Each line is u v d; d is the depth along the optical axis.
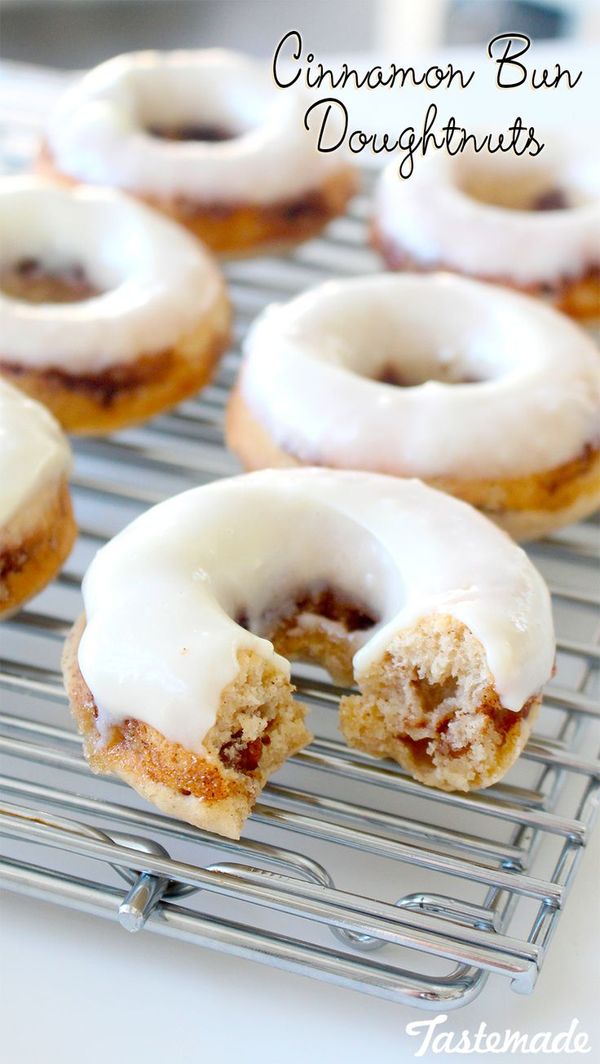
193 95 0.56
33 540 0.41
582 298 0.50
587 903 0.38
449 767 0.38
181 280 0.48
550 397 0.44
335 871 0.38
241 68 0.56
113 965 0.36
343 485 0.41
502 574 0.39
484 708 0.38
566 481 0.43
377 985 0.35
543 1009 0.36
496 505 0.43
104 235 0.50
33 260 0.50
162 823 0.37
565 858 0.37
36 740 0.40
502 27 0.84
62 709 0.41
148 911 0.36
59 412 0.46
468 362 0.47
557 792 0.39
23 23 0.91
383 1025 0.36
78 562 0.44
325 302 0.47
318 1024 0.36
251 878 0.36
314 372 0.44
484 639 0.38
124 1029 0.36
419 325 0.47
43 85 0.61
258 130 0.54
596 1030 0.36
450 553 0.39
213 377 0.48
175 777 0.37
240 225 0.52
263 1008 0.36
